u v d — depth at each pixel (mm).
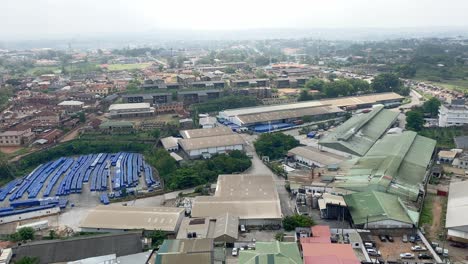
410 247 92125
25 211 117750
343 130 172250
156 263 81312
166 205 120750
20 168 157625
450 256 88000
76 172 151375
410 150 149000
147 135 187500
